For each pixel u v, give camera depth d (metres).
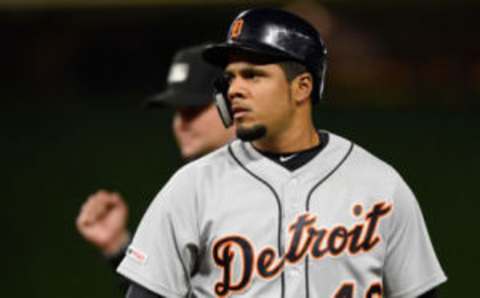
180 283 10.41
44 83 45.25
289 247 10.22
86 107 43.12
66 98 44.44
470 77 42.66
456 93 42.06
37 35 45.72
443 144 36.69
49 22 45.72
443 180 34.66
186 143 15.48
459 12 43.25
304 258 10.18
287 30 10.34
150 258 10.45
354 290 10.20
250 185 10.55
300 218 10.37
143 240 10.55
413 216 10.72
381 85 43.06
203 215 10.38
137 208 34.88
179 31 44.94
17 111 43.00
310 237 10.27
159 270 10.38
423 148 36.59
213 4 43.84
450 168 35.22
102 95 44.53
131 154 38.00
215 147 15.33
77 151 39.00
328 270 10.17
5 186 37.19
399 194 10.65
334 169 10.74
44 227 34.91
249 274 10.13
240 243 10.22
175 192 10.52
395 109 40.59
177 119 15.55
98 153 38.78
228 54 10.44
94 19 45.47
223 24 44.59
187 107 15.23
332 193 10.55
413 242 10.72
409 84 42.88
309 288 10.10
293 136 10.71
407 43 43.50
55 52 45.59
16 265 33.44
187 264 10.38
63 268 33.12
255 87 10.21
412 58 43.31
